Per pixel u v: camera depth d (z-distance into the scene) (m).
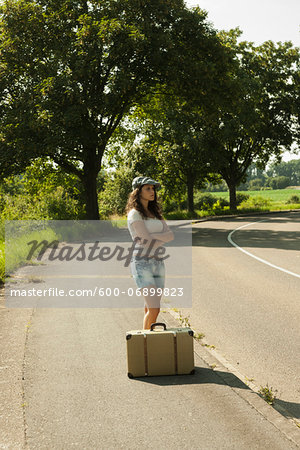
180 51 24.92
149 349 4.29
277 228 26.83
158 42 23.64
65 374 4.34
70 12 24.23
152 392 3.94
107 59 23.62
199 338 5.62
